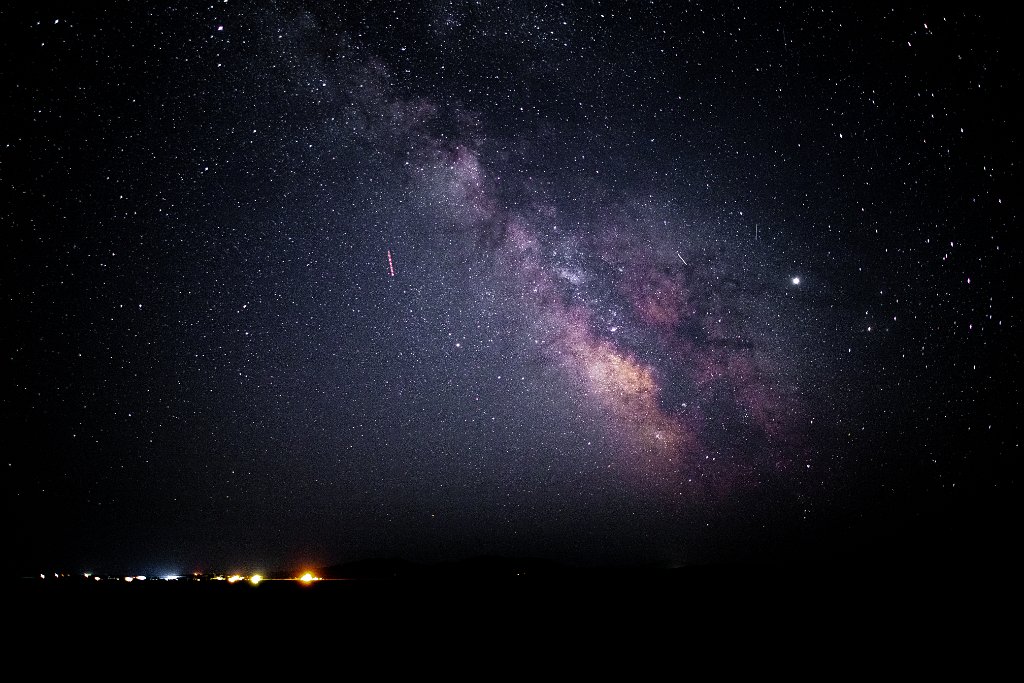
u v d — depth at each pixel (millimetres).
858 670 7492
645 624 10250
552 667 7598
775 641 8906
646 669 7500
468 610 11945
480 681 6996
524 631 9820
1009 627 9570
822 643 8727
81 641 8883
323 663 7758
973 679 7043
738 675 7250
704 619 10688
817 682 6977
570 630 9914
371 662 7816
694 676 7254
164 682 6906
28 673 7297
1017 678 7133
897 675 7207
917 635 9148
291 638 9234
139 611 11664
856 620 10344
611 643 8875
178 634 9469
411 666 7613
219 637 9242
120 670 7395
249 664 7703
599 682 6941
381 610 12070
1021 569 13875
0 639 8984
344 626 10195
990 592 12297
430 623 10562
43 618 10773
